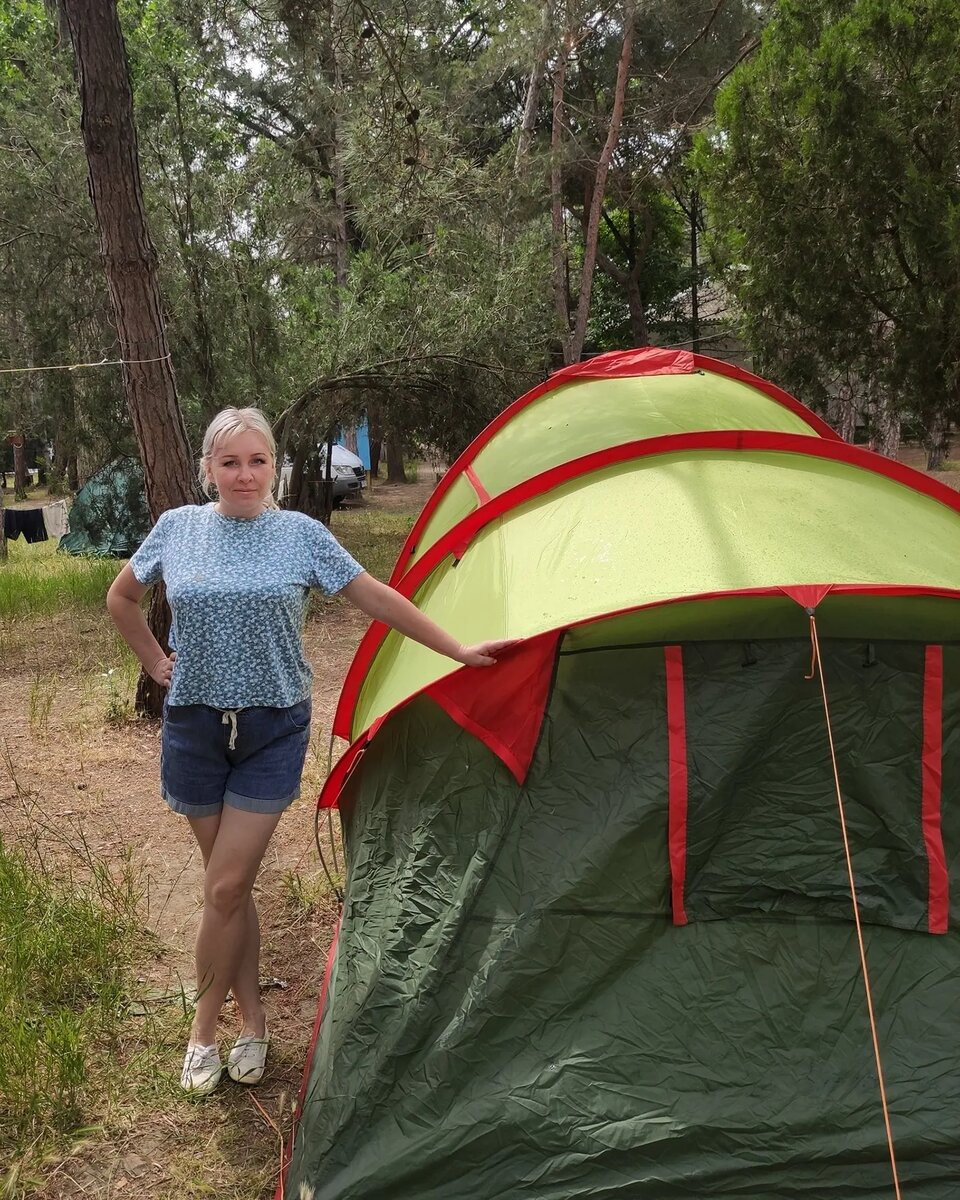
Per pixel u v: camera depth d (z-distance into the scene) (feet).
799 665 7.61
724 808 7.52
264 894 12.14
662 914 7.44
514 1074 7.12
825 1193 6.77
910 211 23.25
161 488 17.78
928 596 7.52
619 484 9.34
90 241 33.37
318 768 16.20
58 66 33.81
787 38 26.14
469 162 33.88
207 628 7.61
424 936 7.66
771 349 27.48
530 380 34.06
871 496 9.16
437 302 31.42
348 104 32.53
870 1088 6.94
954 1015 7.17
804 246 25.20
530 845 7.62
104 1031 9.18
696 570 7.79
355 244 53.78
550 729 7.77
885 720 7.57
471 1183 6.84
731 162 26.14
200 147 33.01
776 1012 7.19
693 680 7.67
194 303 32.48
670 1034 7.14
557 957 7.34
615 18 42.09
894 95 23.72
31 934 10.18
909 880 7.47
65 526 51.24
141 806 14.79
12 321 35.70
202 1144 7.88
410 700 8.07
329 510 43.83
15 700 20.29
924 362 24.61
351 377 32.99
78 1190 7.38
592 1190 6.73
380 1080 7.16
